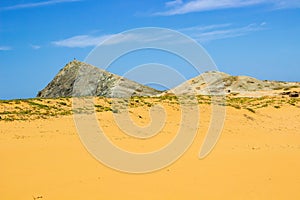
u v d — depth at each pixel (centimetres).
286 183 1502
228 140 2828
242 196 1345
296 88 8612
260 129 3675
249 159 1988
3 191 1359
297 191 1398
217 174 1647
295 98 6088
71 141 2391
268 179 1566
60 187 1416
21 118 3266
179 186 1457
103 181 1506
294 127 4016
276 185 1476
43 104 3897
